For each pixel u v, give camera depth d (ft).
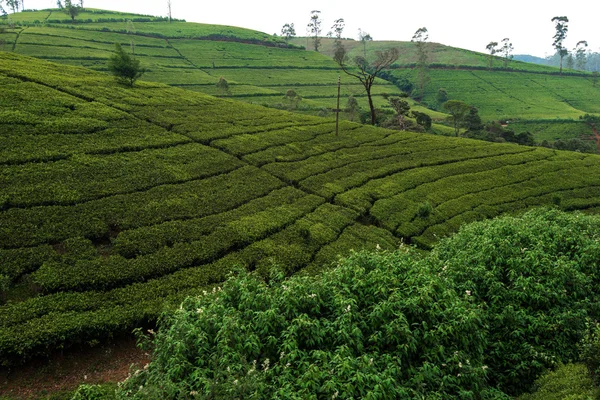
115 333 60.08
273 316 37.70
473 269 52.01
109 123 129.29
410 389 34.27
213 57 409.90
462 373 36.94
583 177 161.89
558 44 498.69
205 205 98.02
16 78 144.36
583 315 46.80
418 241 105.09
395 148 169.48
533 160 175.73
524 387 43.60
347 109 277.44
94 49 339.16
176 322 38.42
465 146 183.62
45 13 522.47
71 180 93.66
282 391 31.14
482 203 131.03
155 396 30.96
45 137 109.60
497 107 371.35
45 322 57.06
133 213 87.45
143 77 290.15
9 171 91.04
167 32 470.80
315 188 121.90
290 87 358.02
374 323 38.65
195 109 168.04
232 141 140.56
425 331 38.50
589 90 434.30
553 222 66.74
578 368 41.24
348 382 31.78
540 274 50.49
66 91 146.61
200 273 74.02
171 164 113.70
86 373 55.01
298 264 83.15
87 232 78.59
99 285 67.56
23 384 51.98
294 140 157.69
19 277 66.23
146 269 72.13
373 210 115.55
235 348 35.53
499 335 46.37
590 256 54.39
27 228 75.25
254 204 103.76
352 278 44.57
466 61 507.71
